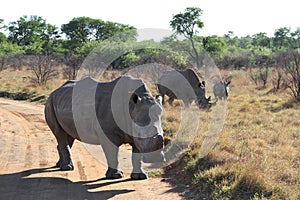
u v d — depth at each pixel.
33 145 12.34
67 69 33.09
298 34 75.00
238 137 11.65
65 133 9.82
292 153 9.92
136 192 7.96
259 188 7.23
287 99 20.52
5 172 9.36
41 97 25.45
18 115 18.88
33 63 35.62
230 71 33.78
